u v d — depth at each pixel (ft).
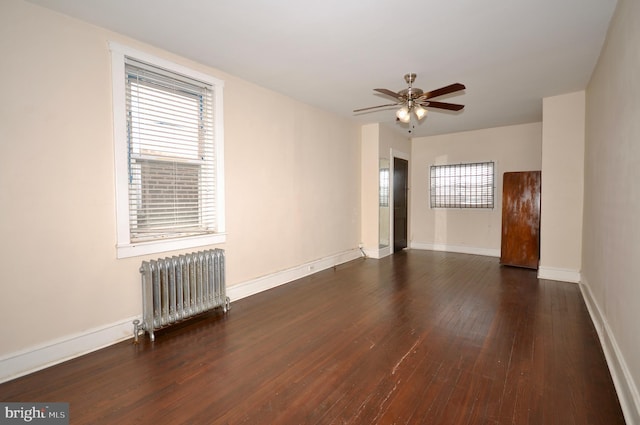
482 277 14.94
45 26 7.13
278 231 13.65
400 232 22.30
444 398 6.05
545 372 6.92
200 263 9.71
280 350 7.97
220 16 7.68
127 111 8.77
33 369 7.01
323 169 16.33
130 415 5.61
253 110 12.30
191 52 9.59
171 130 9.82
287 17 7.74
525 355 7.65
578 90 13.26
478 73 11.37
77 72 7.65
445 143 22.04
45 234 7.23
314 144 15.62
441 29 8.34
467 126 19.71
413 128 20.35
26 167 6.93
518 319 9.87
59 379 6.69
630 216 6.29
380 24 8.09
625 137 6.75
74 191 7.67
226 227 11.34
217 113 10.87
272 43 9.07
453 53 9.77
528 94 13.73
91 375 6.85
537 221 16.49
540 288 13.15
